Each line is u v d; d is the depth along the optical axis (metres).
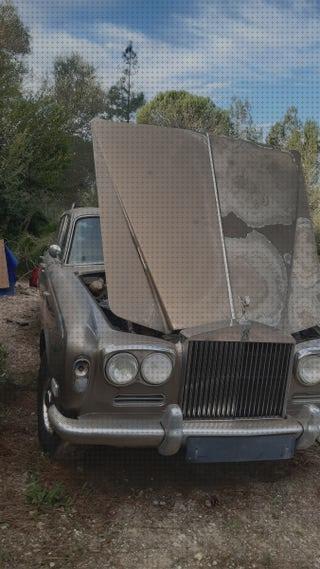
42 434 3.63
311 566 2.80
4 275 5.19
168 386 3.11
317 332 3.69
